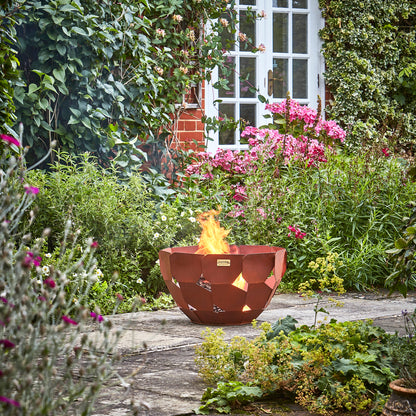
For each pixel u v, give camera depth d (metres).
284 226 7.03
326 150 7.93
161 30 8.70
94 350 2.09
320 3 10.60
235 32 9.79
